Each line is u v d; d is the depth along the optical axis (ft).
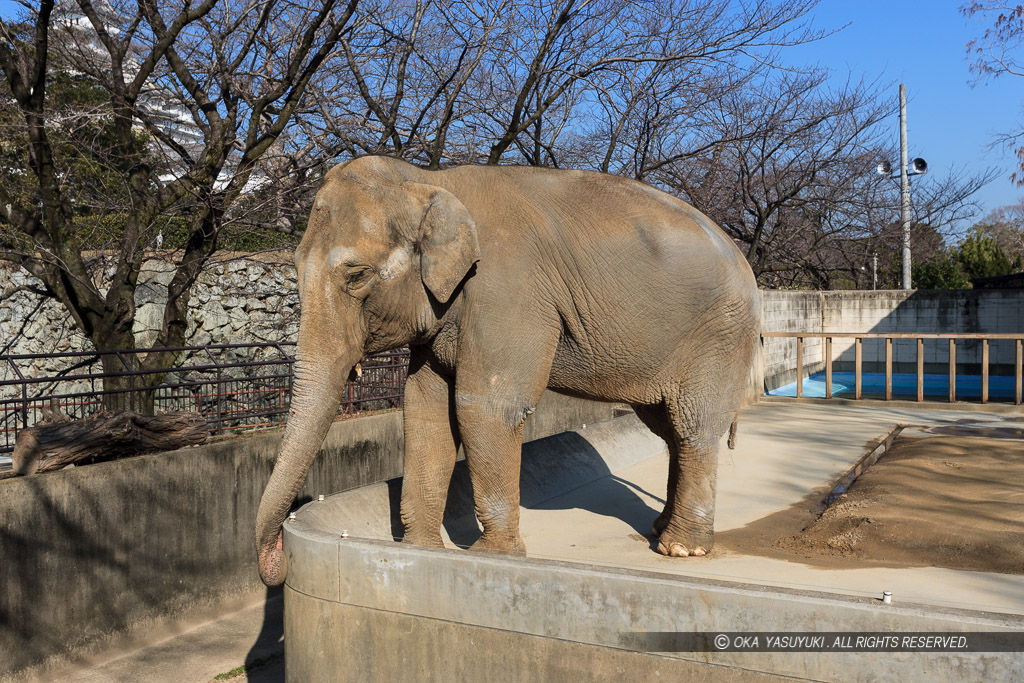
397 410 31.83
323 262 12.70
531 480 20.89
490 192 14.12
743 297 14.88
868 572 14.62
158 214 28.89
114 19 31.78
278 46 33.14
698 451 15.31
